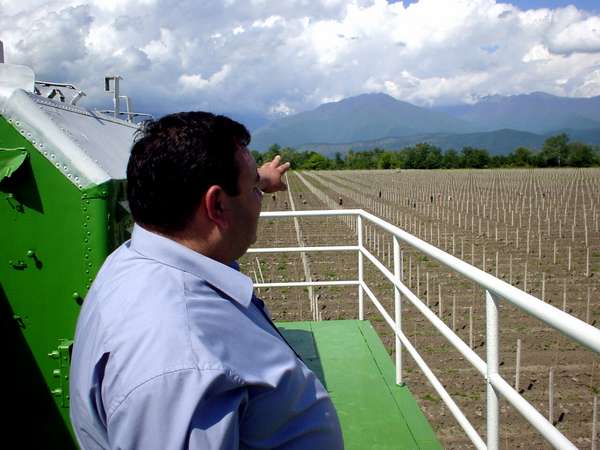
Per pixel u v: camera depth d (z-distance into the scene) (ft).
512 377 24.12
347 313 34.99
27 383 8.07
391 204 102.17
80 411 4.09
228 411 3.55
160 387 3.39
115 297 3.95
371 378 13.92
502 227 69.62
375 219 14.61
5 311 7.94
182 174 4.09
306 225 74.13
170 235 4.33
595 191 118.42
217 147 4.21
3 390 8.04
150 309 3.71
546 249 54.90
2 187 7.71
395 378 13.84
